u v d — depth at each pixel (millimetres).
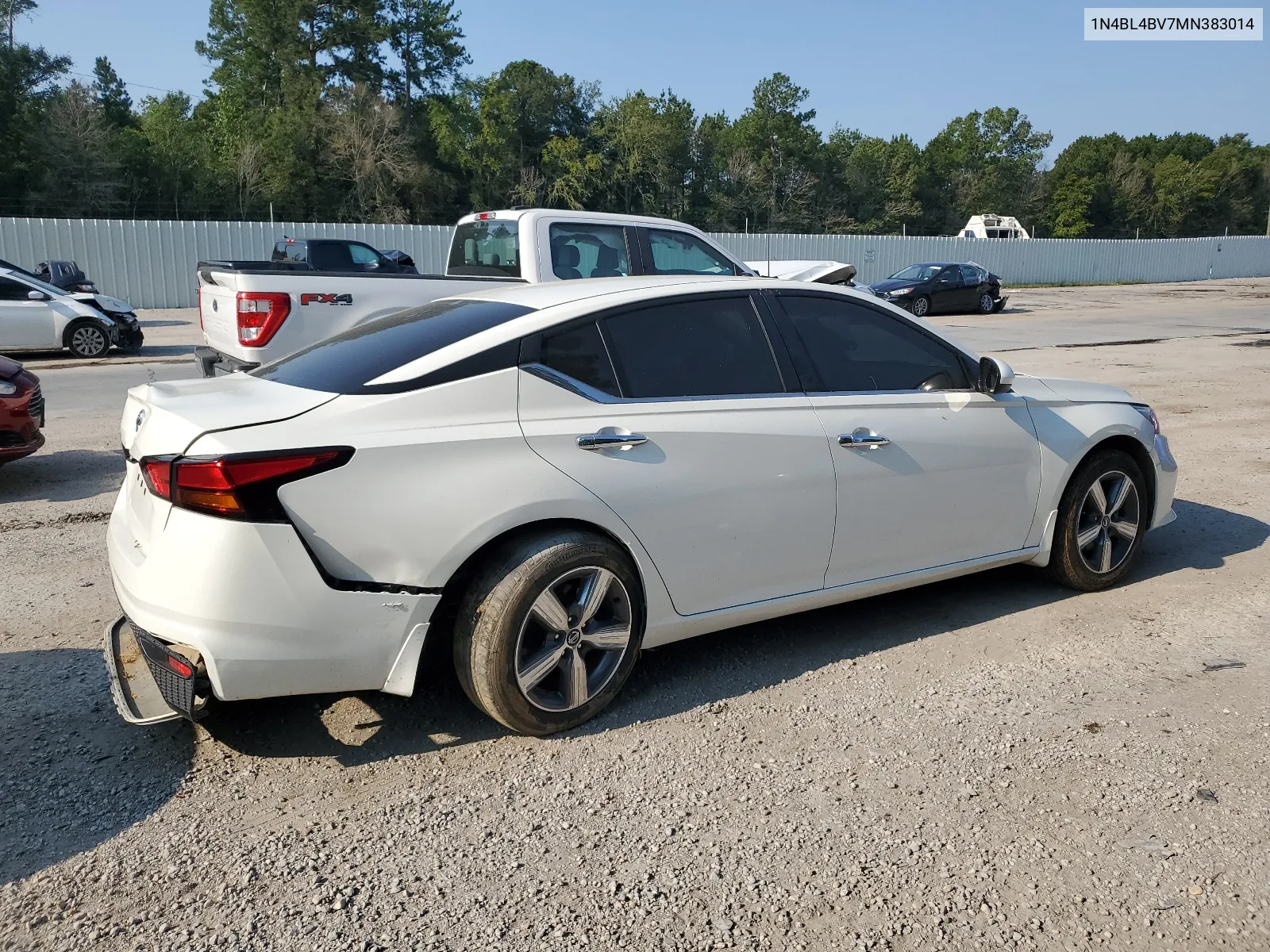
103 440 8586
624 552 3422
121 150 49000
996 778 3096
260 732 3395
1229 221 91125
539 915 2457
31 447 6715
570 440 3283
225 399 3217
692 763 3197
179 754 3244
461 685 3318
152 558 2953
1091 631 4316
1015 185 83688
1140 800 2969
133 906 2488
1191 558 5387
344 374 3275
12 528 5848
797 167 70812
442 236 30938
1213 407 10469
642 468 3404
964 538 4293
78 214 47500
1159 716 3521
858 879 2600
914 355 4266
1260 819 2869
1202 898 2520
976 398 4270
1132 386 12047
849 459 3877
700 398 3613
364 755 3244
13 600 4633
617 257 8406
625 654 3477
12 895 2525
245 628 2854
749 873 2623
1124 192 86250
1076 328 21172
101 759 3207
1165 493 5031
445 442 3074
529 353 3328
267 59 60969
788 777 3107
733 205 66938
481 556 3232
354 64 62219
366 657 3023
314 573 2902
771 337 3871
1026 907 2488
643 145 63750
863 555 4000
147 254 26234
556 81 65250
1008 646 4160
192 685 2879
